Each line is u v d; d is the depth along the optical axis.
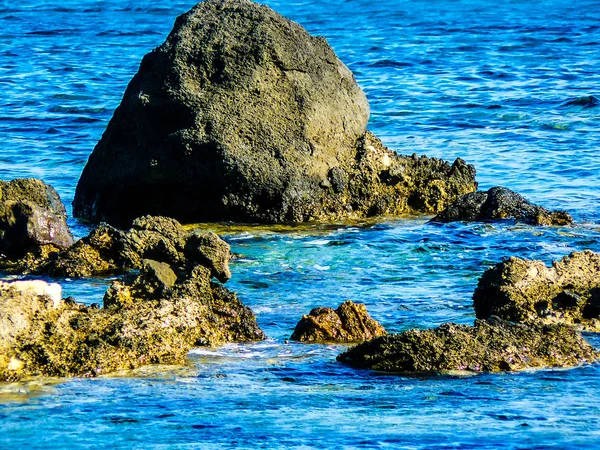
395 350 42.94
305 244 68.06
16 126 112.19
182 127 75.12
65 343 41.66
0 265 61.72
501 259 63.44
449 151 100.62
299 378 41.53
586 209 77.25
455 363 42.44
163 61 77.00
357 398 39.06
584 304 49.72
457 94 132.62
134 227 61.44
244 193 75.00
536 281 50.25
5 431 34.94
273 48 77.75
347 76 82.50
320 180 77.00
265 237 70.44
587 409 37.75
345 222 75.88
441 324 46.69
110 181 77.06
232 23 78.56
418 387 40.47
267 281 58.47
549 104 124.75
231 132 74.81
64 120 116.50
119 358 42.00
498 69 151.88
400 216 78.44
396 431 35.25
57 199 69.00
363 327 47.62
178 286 46.72
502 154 98.50
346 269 61.38
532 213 73.19
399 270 61.09
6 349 40.69
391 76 147.25
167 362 43.00
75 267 59.59
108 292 46.25
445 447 33.75
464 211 74.38
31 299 42.50
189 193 75.56
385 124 114.69
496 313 49.22
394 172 79.19
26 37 189.00
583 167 92.25
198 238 56.19
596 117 116.62
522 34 188.25
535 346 43.69
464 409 37.78
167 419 36.38
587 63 156.50
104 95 133.12
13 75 146.62
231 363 43.28
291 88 77.81
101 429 35.28
